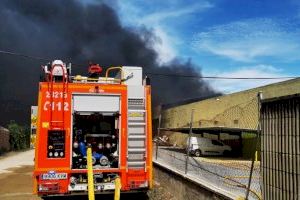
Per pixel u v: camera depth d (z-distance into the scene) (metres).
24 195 13.48
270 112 6.00
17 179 18.64
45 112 9.71
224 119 40.22
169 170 12.59
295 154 5.29
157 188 13.30
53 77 9.97
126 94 10.20
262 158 6.20
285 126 5.55
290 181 5.39
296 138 5.27
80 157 10.00
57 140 9.69
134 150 10.14
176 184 11.70
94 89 10.01
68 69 10.29
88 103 9.95
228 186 9.62
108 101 10.08
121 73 10.84
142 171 10.15
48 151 9.64
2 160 32.28
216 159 30.83
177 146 51.09
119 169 10.01
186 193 10.55
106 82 10.60
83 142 10.22
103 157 10.05
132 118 10.20
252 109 34.50
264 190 6.10
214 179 10.27
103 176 9.99
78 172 9.76
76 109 9.84
